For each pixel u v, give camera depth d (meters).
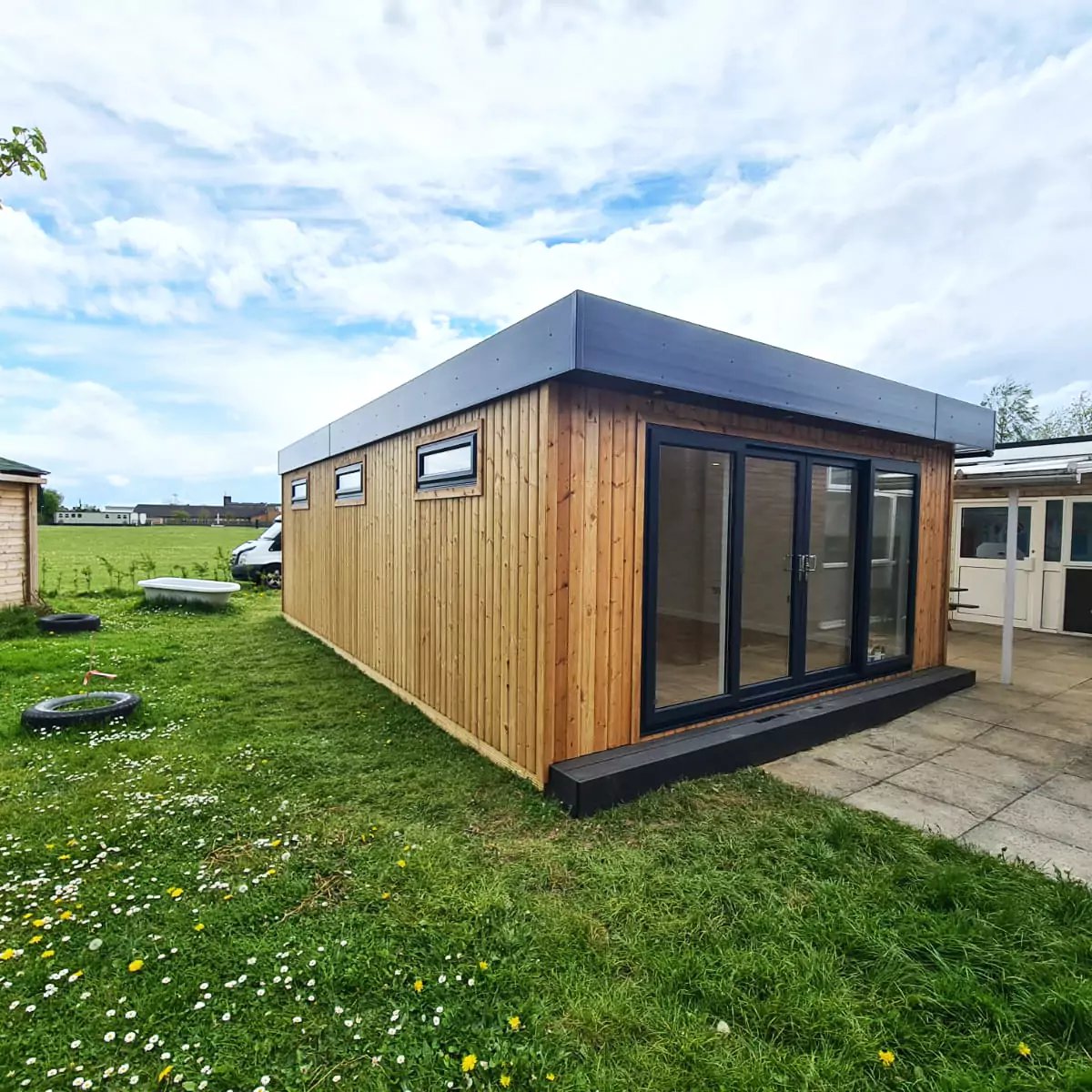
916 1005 1.85
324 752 3.93
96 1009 1.86
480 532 3.92
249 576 13.61
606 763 3.29
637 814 3.08
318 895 2.43
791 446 4.34
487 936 2.17
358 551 6.24
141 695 5.13
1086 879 2.53
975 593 9.19
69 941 2.14
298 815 3.09
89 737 4.16
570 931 2.18
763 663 4.36
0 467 8.88
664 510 3.81
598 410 3.40
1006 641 5.69
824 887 2.42
